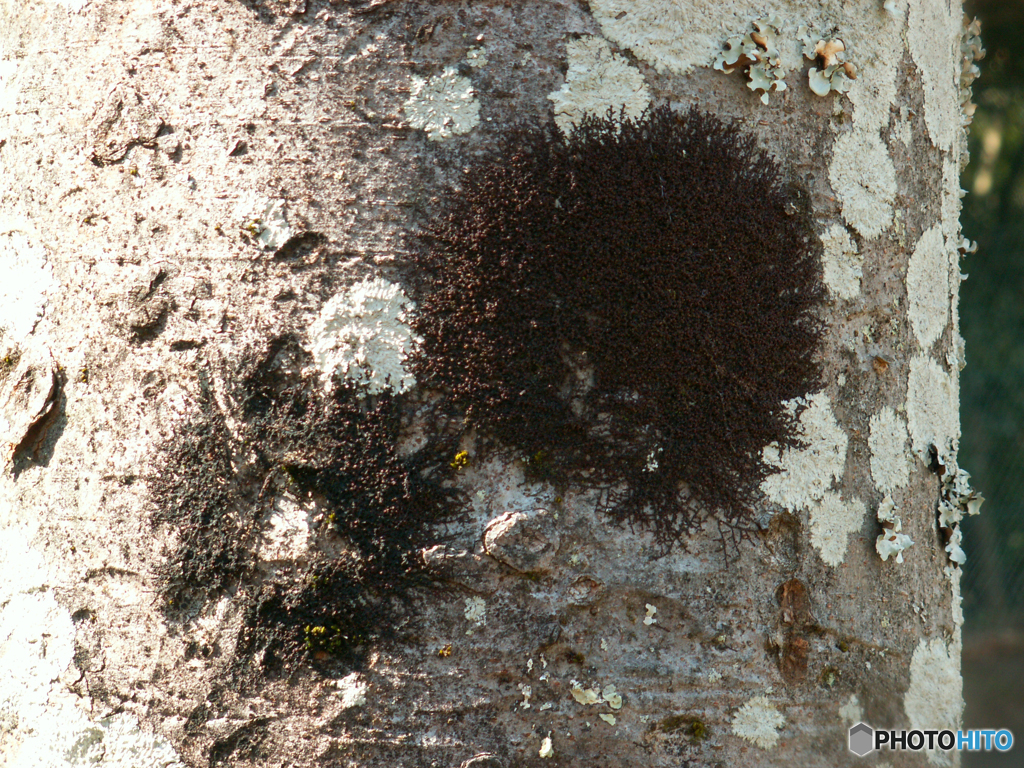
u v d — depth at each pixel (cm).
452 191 74
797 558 75
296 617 74
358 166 74
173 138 75
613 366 74
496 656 74
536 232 74
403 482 74
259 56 75
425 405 74
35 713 75
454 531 74
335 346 74
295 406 74
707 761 74
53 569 75
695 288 75
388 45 74
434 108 74
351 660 74
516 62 74
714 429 75
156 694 74
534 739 74
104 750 74
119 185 75
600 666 74
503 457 74
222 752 74
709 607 74
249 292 74
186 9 75
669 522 74
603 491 74
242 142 75
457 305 74
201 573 74
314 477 74
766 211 75
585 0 75
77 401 75
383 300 74
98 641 75
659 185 75
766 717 75
